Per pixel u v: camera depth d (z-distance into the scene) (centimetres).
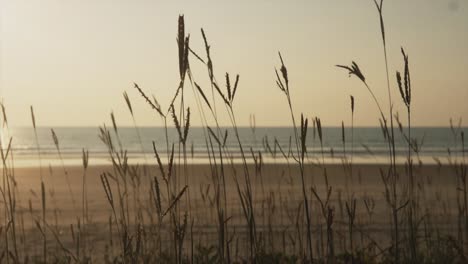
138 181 524
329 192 310
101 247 725
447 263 435
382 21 274
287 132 9369
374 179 1844
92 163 3003
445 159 3000
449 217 740
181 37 241
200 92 265
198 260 416
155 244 427
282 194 1300
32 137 7606
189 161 2747
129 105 338
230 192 1315
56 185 1688
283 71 270
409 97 267
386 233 788
